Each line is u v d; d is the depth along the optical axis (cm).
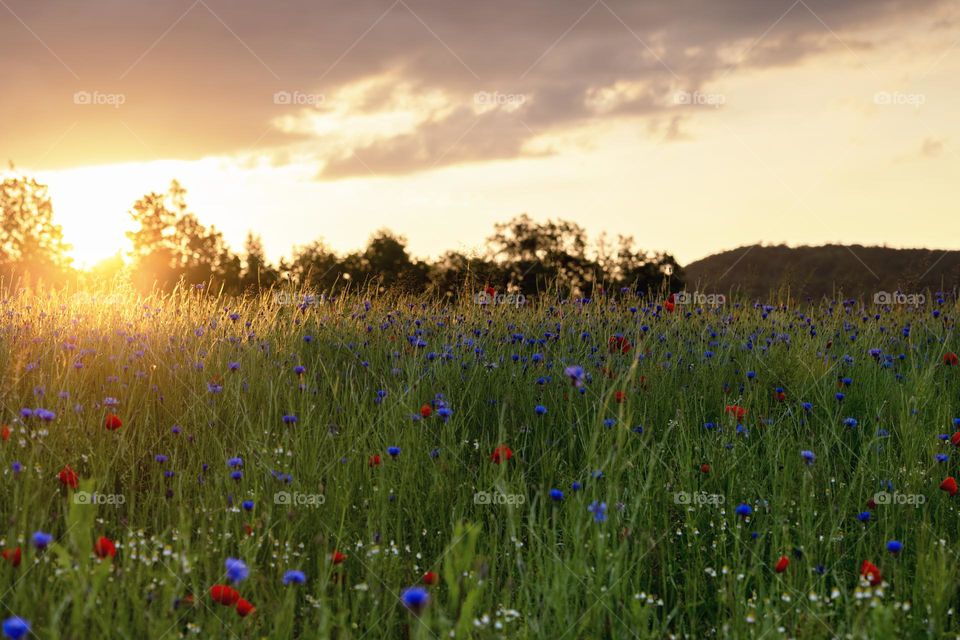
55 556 352
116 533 413
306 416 530
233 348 696
